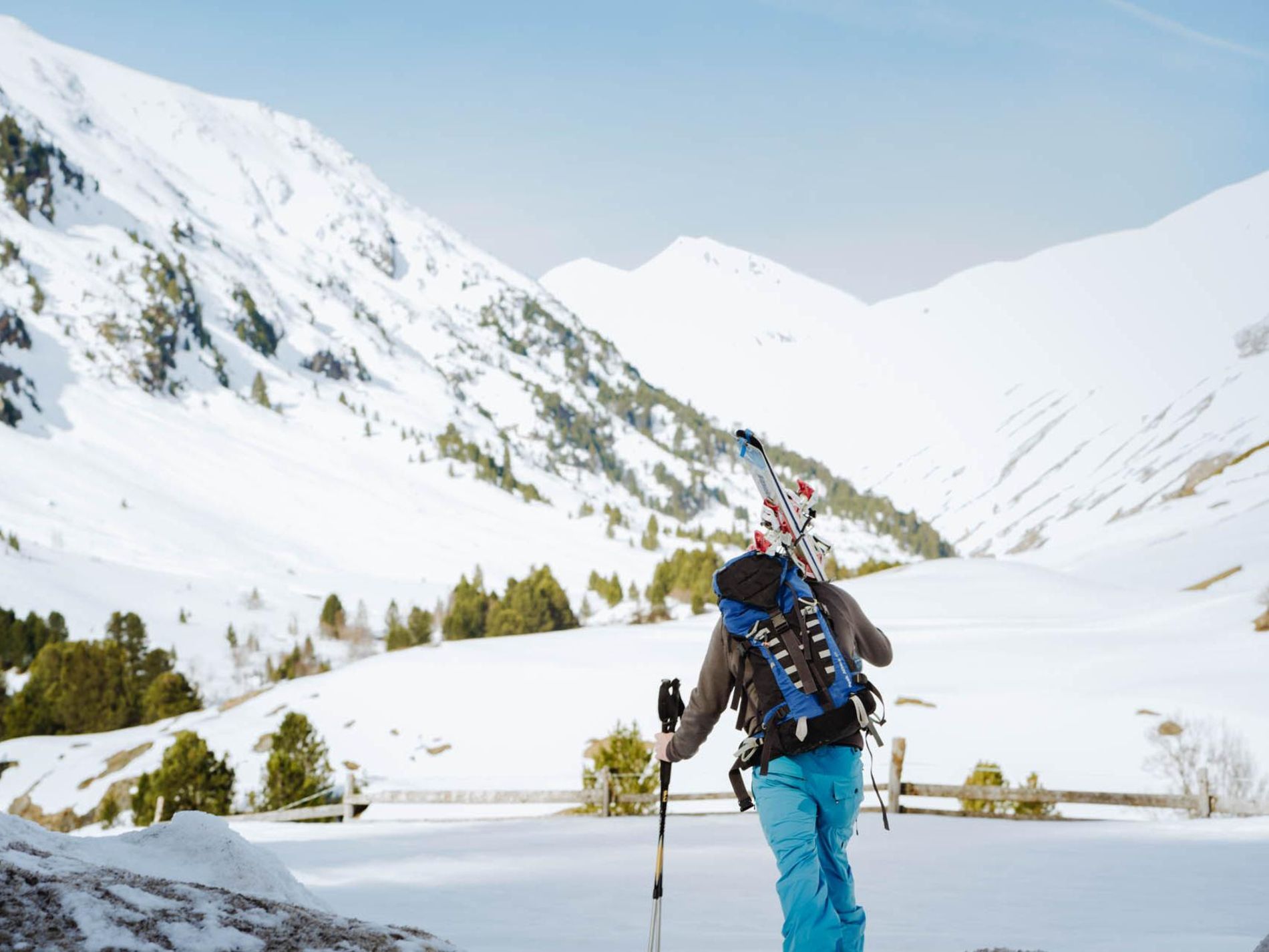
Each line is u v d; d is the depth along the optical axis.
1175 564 94.25
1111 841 12.99
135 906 3.26
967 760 37.09
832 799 3.93
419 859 12.16
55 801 58.50
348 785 20.61
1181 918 7.57
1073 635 55.19
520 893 9.38
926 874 10.15
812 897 3.72
